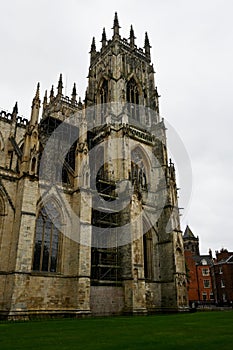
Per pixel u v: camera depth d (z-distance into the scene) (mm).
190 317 48875
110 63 100812
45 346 19734
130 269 64625
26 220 53062
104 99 101750
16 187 57781
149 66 108500
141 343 20406
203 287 161250
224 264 141625
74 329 31453
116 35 104062
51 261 58031
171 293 71062
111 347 18828
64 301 55781
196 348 17719
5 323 40875
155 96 101875
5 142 79312
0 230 53688
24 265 50344
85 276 56281
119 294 63875
